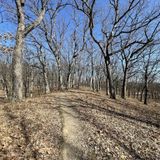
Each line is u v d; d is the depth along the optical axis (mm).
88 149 7789
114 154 7535
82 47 39250
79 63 55344
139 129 11289
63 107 14883
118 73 50625
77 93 27688
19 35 14703
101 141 8617
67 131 9453
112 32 24641
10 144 7527
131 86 67438
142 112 19438
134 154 7703
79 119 11812
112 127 10812
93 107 16375
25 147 7430
